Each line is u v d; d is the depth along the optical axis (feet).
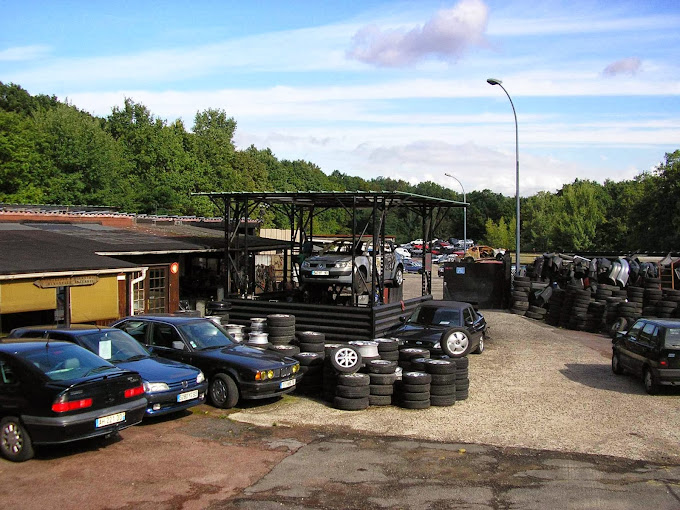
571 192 231.50
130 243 59.72
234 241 69.87
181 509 22.03
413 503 23.02
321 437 31.68
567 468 27.32
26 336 33.58
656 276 88.22
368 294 66.85
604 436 32.45
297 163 382.22
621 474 26.61
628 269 87.25
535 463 27.99
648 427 34.19
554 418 35.83
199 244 66.39
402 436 32.12
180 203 163.53
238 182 196.34
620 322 64.80
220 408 37.14
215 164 196.24
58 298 44.65
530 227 250.37
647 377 42.06
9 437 26.43
